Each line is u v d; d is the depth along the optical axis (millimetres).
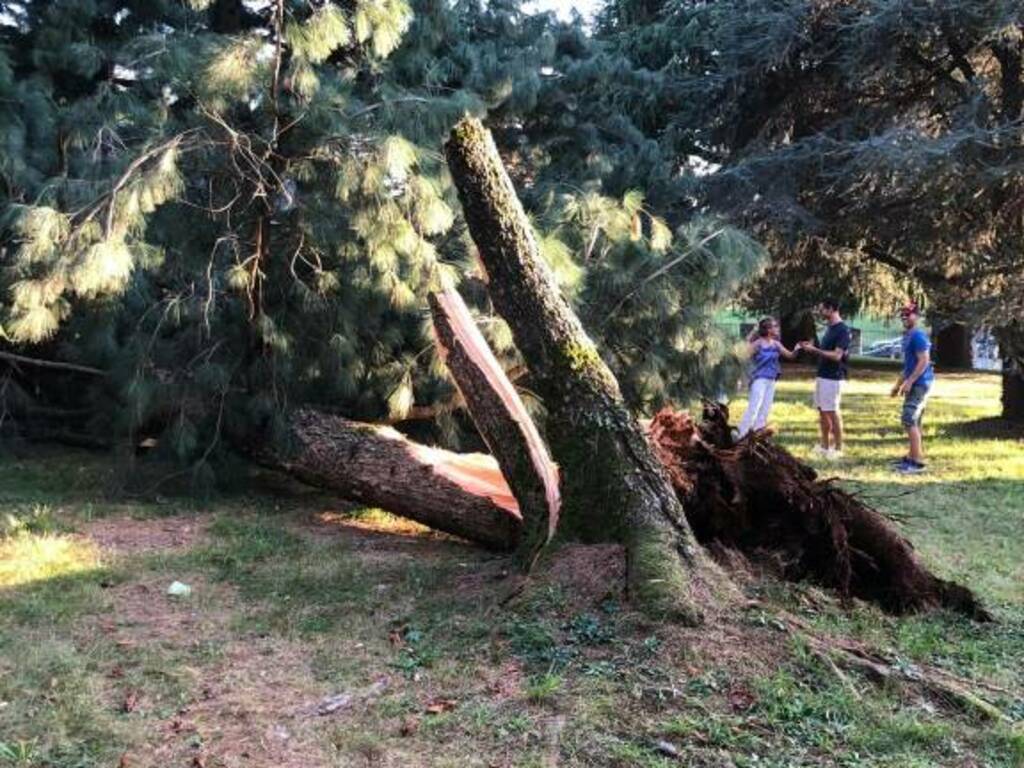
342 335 7406
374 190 6688
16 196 7945
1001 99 13320
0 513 6781
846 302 21078
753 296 19234
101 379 8461
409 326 7820
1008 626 4801
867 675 3824
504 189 4840
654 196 10984
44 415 9633
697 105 13453
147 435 8156
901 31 12219
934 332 14562
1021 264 12430
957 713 3639
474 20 10820
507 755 3281
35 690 3787
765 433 5297
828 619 4512
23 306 6637
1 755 3234
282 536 6441
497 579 4988
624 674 3770
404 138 6977
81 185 7113
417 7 9008
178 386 7426
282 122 7055
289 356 7402
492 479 6449
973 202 12625
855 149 12117
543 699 3621
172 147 6484
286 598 5027
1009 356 13055
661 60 14852
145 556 5809
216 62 6438
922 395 9938
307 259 7633
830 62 13641
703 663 3822
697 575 4383
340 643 4348
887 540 4988
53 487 7852
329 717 3594
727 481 5051
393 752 3318
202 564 5684
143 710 3646
